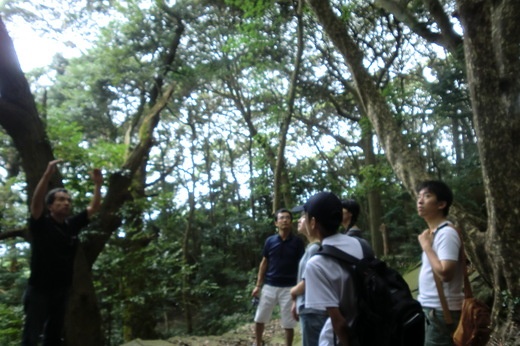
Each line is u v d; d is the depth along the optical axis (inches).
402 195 591.2
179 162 940.0
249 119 791.7
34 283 186.7
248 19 506.3
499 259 204.8
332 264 105.7
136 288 414.9
